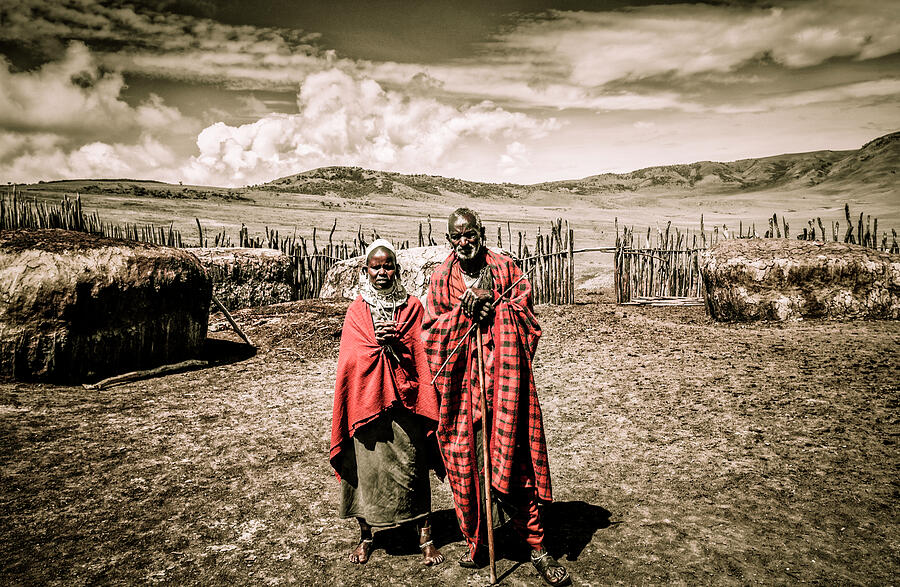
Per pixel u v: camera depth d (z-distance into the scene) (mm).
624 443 5219
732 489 4195
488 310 3285
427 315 3459
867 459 4559
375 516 3367
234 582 3270
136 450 5215
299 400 6918
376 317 3469
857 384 6406
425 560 3451
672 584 3105
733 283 10680
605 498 4184
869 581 3057
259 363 8688
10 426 5555
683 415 5824
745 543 3475
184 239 25062
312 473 4793
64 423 5777
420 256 11492
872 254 10234
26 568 3373
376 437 3375
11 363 6730
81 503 4188
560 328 10602
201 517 4027
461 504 3328
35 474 4617
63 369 6977
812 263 10109
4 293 6719
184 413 6309
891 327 9305
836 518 3717
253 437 5625
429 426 3467
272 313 10938
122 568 3396
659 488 4289
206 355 8867
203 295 8547
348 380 3406
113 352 7387
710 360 7875
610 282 18031
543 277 13344
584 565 3330
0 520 3898
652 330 10141
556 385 7199
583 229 44625
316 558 3527
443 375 3361
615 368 7816
